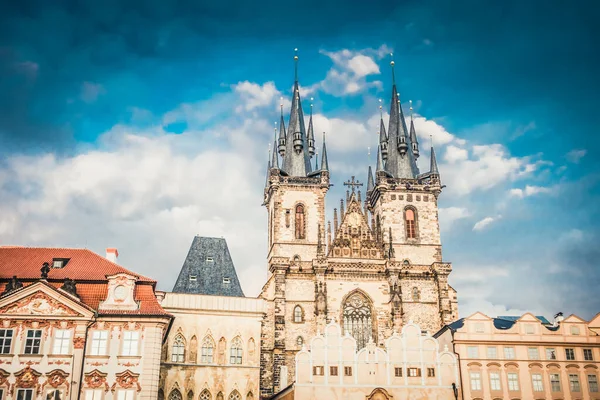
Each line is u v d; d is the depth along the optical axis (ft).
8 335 232.73
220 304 330.75
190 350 318.86
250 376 321.32
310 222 424.05
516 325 310.04
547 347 306.96
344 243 409.49
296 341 376.68
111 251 298.76
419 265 407.64
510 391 297.74
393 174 451.53
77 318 237.25
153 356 238.89
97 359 235.81
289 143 464.24
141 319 243.19
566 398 298.76
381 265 397.80
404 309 393.09
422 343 302.66
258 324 331.98
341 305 387.34
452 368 299.99
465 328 308.19
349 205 421.59
